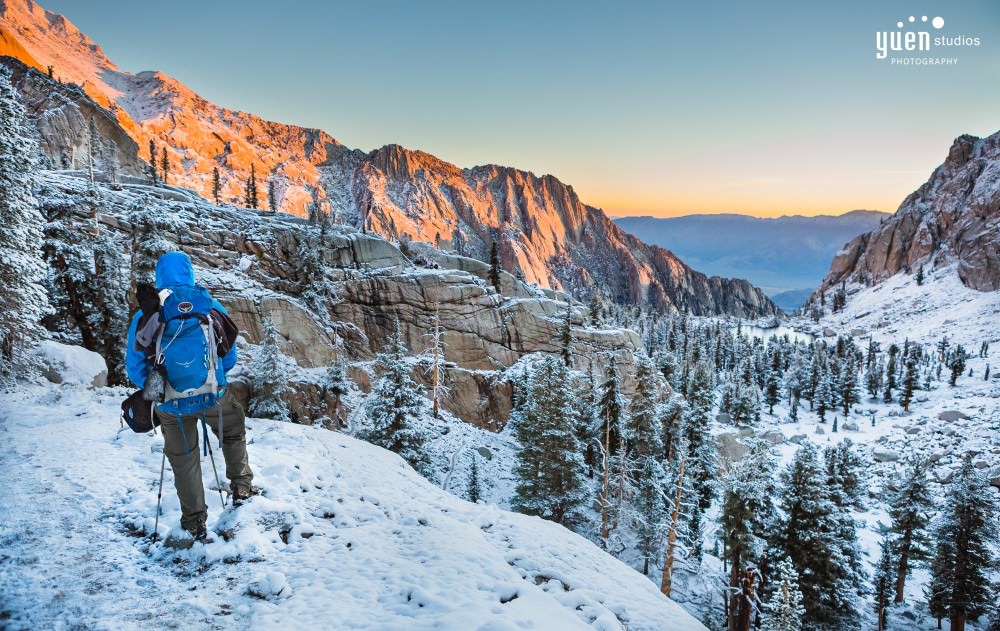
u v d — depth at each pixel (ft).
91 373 48.19
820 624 82.23
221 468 21.08
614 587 19.24
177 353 14.28
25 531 14.75
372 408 95.45
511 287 212.64
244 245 152.76
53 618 11.26
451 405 158.40
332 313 157.69
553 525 24.89
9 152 56.24
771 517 91.20
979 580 107.76
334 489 22.84
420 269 188.34
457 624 12.96
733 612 78.33
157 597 12.99
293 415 116.47
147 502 17.65
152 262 76.33
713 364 474.08
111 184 153.07
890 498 138.92
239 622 12.55
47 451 21.70
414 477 29.37
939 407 362.94
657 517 99.86
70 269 82.33
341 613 13.23
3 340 45.21
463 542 19.02
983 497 108.27
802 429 346.95
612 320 534.37
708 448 130.72
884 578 122.62
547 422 102.78
